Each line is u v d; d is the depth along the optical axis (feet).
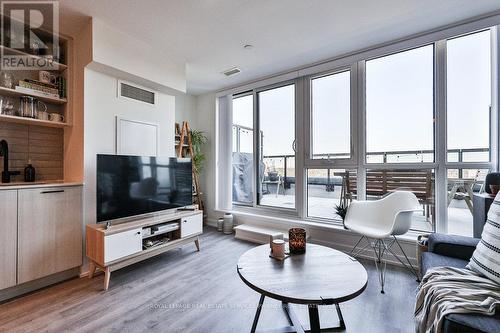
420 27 7.95
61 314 5.65
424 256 5.65
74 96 8.20
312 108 11.09
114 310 5.82
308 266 4.89
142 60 8.78
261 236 10.75
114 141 8.57
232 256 9.32
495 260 3.90
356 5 6.81
